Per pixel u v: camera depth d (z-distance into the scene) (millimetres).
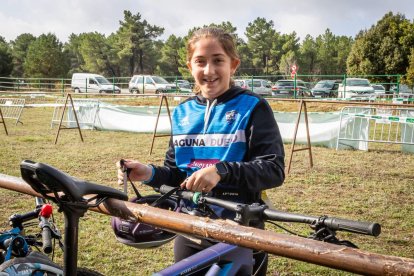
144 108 13188
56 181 1319
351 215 5336
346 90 24969
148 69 80062
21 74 84375
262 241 1183
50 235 2123
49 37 70312
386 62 36750
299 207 5609
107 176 7277
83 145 10625
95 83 31922
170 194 1731
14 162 8273
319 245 1103
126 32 77438
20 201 5621
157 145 10688
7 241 2164
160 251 4238
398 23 37562
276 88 27875
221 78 1979
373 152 10031
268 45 78812
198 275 1482
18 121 15508
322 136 10758
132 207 1443
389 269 998
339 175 7477
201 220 1297
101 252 4145
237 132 1917
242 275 1568
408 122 9430
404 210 5551
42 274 2016
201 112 2041
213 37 1960
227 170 1668
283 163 1878
